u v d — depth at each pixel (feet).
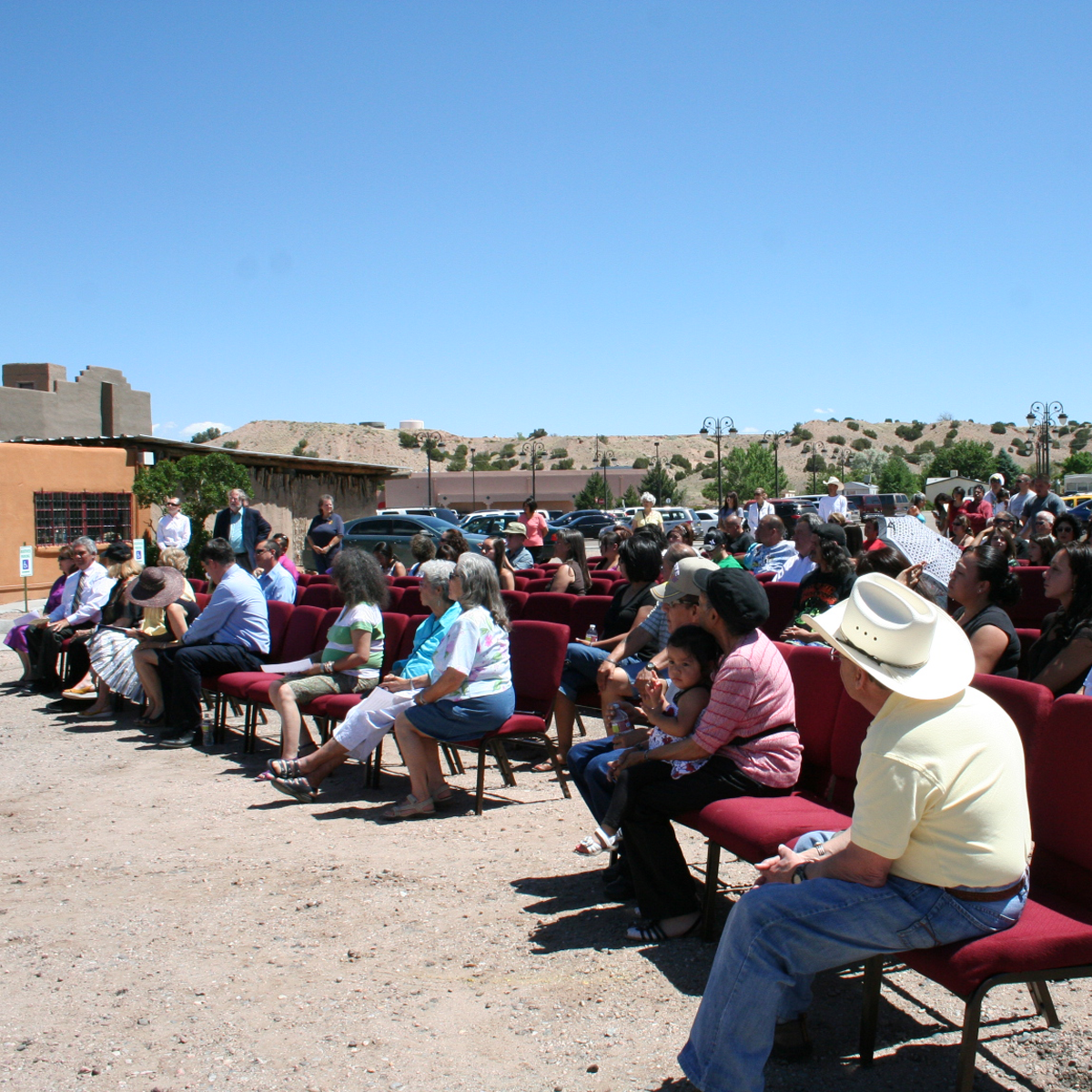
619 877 14.19
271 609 26.71
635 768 12.64
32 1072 9.71
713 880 12.22
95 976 11.82
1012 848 8.27
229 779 21.02
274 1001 11.08
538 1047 9.94
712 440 469.98
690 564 13.24
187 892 14.52
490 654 18.06
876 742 8.36
